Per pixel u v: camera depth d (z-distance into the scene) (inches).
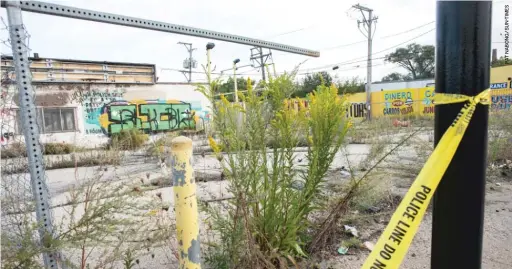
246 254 71.6
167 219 114.8
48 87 671.8
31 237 67.2
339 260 93.0
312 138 91.2
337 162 217.2
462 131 35.0
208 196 156.3
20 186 71.2
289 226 83.0
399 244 37.1
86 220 73.4
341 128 94.0
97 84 738.2
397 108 1002.1
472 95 35.1
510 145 211.6
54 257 69.8
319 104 90.1
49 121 667.4
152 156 315.0
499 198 146.0
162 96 843.4
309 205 94.3
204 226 109.3
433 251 38.2
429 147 191.5
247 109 80.1
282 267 70.8
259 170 81.0
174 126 846.5
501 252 95.3
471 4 34.5
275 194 83.8
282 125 83.0
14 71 67.0
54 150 324.8
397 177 171.8
